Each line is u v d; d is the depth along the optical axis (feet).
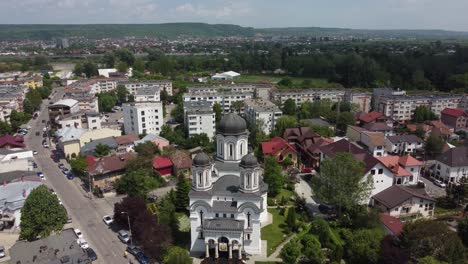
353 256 279.90
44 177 467.52
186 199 366.84
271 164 411.13
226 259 287.89
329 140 517.55
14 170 446.19
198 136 579.48
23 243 267.18
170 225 325.21
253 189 296.51
